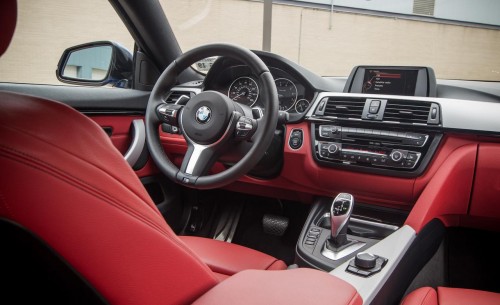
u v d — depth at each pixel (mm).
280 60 1776
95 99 1695
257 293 541
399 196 1576
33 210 349
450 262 1734
